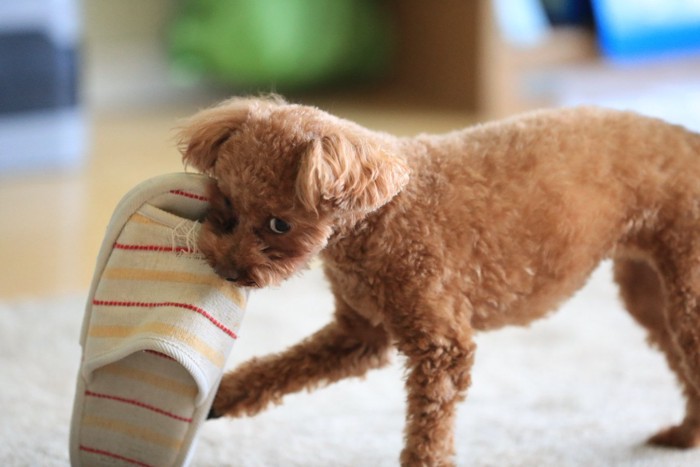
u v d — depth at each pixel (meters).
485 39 4.16
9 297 2.42
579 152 1.48
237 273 1.29
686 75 4.30
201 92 4.68
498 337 2.30
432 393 1.40
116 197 3.20
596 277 2.67
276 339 2.23
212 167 1.37
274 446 1.72
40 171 3.53
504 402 1.95
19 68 3.41
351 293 1.45
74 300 2.41
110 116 4.39
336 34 4.39
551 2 4.37
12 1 3.36
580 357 2.18
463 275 1.42
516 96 4.25
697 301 1.55
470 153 1.45
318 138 1.27
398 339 1.43
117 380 1.38
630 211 1.52
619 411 1.89
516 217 1.43
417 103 4.42
